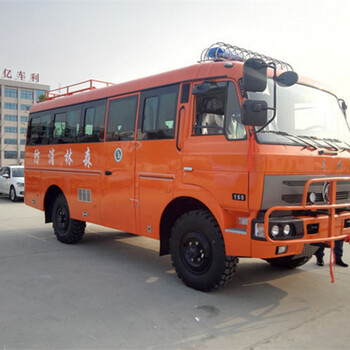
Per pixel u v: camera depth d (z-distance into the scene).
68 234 7.94
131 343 3.62
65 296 4.88
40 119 9.06
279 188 4.44
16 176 16.77
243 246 4.50
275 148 4.45
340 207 4.73
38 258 6.84
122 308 4.50
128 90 6.43
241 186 4.47
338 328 4.03
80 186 7.45
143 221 5.95
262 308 4.56
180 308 4.52
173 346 3.58
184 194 5.20
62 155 8.02
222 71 4.91
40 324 4.02
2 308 4.44
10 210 13.61
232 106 4.73
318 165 4.77
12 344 3.56
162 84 5.75
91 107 7.33
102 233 9.38
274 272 6.08
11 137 86.12
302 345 3.64
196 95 5.20
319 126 5.38
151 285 5.38
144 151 5.92
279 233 4.32
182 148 5.27
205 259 4.98
